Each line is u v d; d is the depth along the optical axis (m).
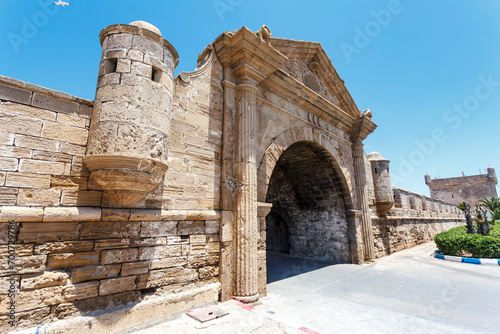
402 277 7.21
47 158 3.20
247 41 5.32
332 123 9.04
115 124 3.32
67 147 3.37
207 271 4.50
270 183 12.02
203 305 4.23
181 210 4.29
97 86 3.59
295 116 7.28
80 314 3.13
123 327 3.33
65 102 3.45
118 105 3.38
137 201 3.72
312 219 10.59
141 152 3.35
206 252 4.54
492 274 7.41
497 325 4.03
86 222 3.35
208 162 4.93
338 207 9.73
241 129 5.34
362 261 9.03
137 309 3.50
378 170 11.59
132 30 3.70
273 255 11.30
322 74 8.93
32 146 3.12
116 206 3.59
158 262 3.89
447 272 7.78
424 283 6.57
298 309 4.70
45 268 3.00
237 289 4.68
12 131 3.02
